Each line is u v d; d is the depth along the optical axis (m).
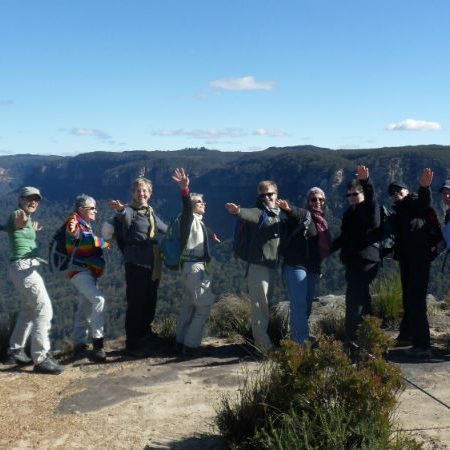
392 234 5.86
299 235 5.72
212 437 4.00
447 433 3.91
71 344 6.45
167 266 6.06
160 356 6.09
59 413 4.47
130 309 6.15
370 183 5.47
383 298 7.50
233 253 6.00
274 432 3.38
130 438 4.03
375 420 3.49
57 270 5.91
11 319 6.24
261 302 5.89
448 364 5.50
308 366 3.79
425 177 5.62
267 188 5.86
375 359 3.91
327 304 8.61
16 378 5.34
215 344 6.61
